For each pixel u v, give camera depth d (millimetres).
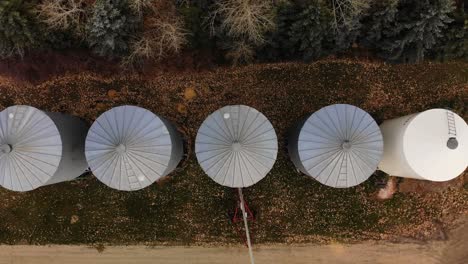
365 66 17766
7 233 17844
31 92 17766
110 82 17734
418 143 15195
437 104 17828
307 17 15148
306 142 14773
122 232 17844
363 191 17812
